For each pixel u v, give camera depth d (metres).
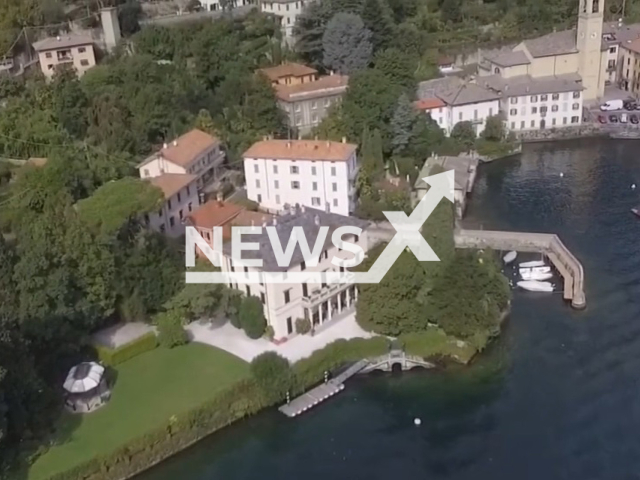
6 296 87.81
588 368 91.81
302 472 79.38
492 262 104.44
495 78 181.12
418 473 78.12
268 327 97.75
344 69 174.38
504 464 78.50
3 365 79.06
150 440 81.06
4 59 152.88
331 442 83.31
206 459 81.88
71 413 85.50
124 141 130.75
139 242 103.31
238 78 155.00
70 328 91.88
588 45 181.88
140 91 141.88
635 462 77.31
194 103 149.38
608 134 170.25
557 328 99.88
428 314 96.38
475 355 95.25
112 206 102.00
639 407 84.81
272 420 86.88
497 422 84.44
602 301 105.19
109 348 95.00
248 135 144.00
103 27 166.75
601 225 127.44
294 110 156.75
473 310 94.12
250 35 180.50
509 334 99.31
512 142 165.50
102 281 96.44
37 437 81.56
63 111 132.88
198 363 93.25
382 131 148.38
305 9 185.25
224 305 99.00
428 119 160.00
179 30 168.50
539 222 129.88
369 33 175.88
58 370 90.75
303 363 91.44
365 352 94.75
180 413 83.62
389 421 85.75
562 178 148.75
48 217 97.94
